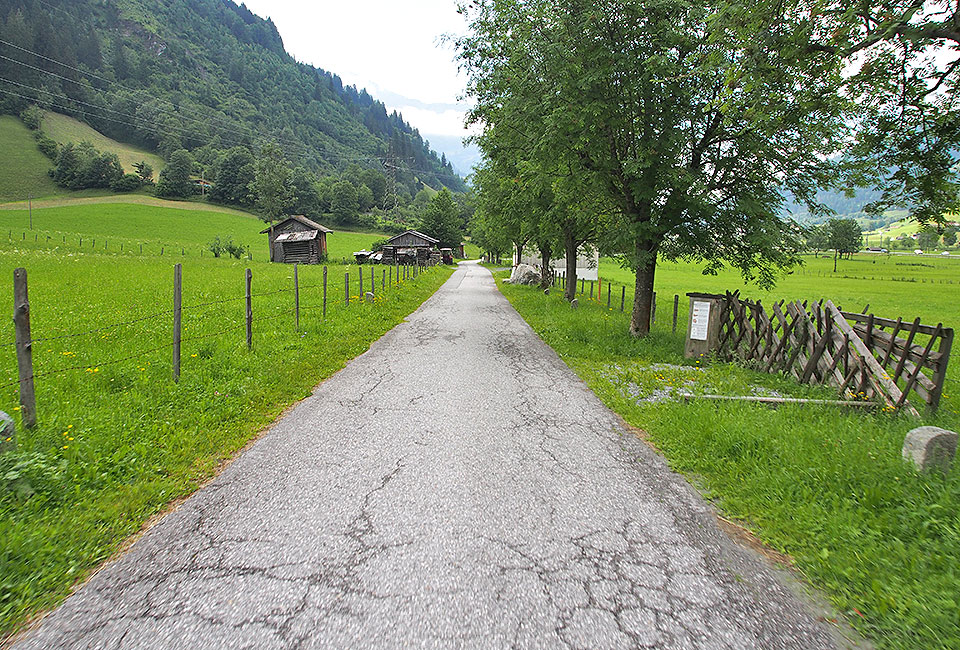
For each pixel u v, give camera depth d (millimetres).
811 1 6801
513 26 10883
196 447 4754
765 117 7852
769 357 8633
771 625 2658
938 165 7871
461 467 4504
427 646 2426
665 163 10000
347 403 6410
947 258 106688
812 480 4121
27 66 132000
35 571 2898
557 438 5316
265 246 70062
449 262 85000
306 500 3857
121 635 2463
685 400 6473
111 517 3512
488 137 15172
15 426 4078
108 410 5258
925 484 3889
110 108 141625
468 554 3188
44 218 71750
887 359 6746
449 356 9625
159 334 9539
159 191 108625
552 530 3502
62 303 12828
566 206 15383
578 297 24172
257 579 2910
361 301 16172
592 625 2605
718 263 11859
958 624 2605
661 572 3076
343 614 2629
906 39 6395
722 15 7234
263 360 7871
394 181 171125
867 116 8211
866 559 3162
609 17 9469
